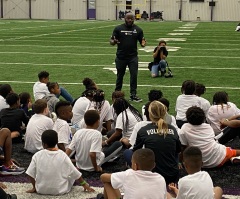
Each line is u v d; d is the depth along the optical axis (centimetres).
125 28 1131
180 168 662
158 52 1452
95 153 633
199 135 645
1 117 771
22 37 2905
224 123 739
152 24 4706
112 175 480
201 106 821
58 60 1847
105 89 1273
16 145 777
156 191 459
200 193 462
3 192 502
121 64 1145
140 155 466
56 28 3850
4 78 1435
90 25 4388
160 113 579
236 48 2298
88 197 570
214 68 1639
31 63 1761
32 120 736
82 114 816
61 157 576
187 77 1453
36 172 574
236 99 1138
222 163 658
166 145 563
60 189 573
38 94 984
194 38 2872
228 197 575
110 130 766
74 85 1327
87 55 2011
